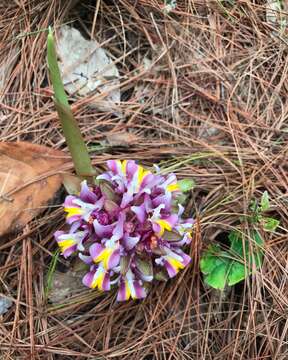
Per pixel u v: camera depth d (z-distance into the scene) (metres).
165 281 0.58
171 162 0.61
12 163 0.60
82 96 0.63
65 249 0.55
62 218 0.60
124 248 0.55
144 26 0.65
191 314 0.59
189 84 0.64
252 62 0.65
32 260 0.59
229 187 0.61
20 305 0.59
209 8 0.66
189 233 0.56
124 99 0.64
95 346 0.59
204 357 0.58
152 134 0.63
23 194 0.59
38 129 0.62
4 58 0.64
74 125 0.55
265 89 0.64
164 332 0.59
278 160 0.62
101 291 0.59
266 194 0.59
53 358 0.58
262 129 0.63
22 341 0.58
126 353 0.58
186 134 0.62
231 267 0.59
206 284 0.60
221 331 0.59
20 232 0.59
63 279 0.59
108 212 0.55
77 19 0.65
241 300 0.60
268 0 0.66
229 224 0.60
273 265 0.59
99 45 0.64
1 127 0.62
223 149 0.62
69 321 0.59
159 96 0.64
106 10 0.65
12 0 0.65
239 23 0.66
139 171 0.55
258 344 0.59
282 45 0.65
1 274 0.59
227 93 0.64
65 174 0.57
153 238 0.55
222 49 0.65
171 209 0.56
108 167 0.57
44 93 0.63
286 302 0.59
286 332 0.59
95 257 0.54
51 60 0.52
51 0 0.65
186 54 0.65
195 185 0.61
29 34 0.64
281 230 0.60
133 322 0.59
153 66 0.64
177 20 0.66
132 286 0.56
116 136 0.62
